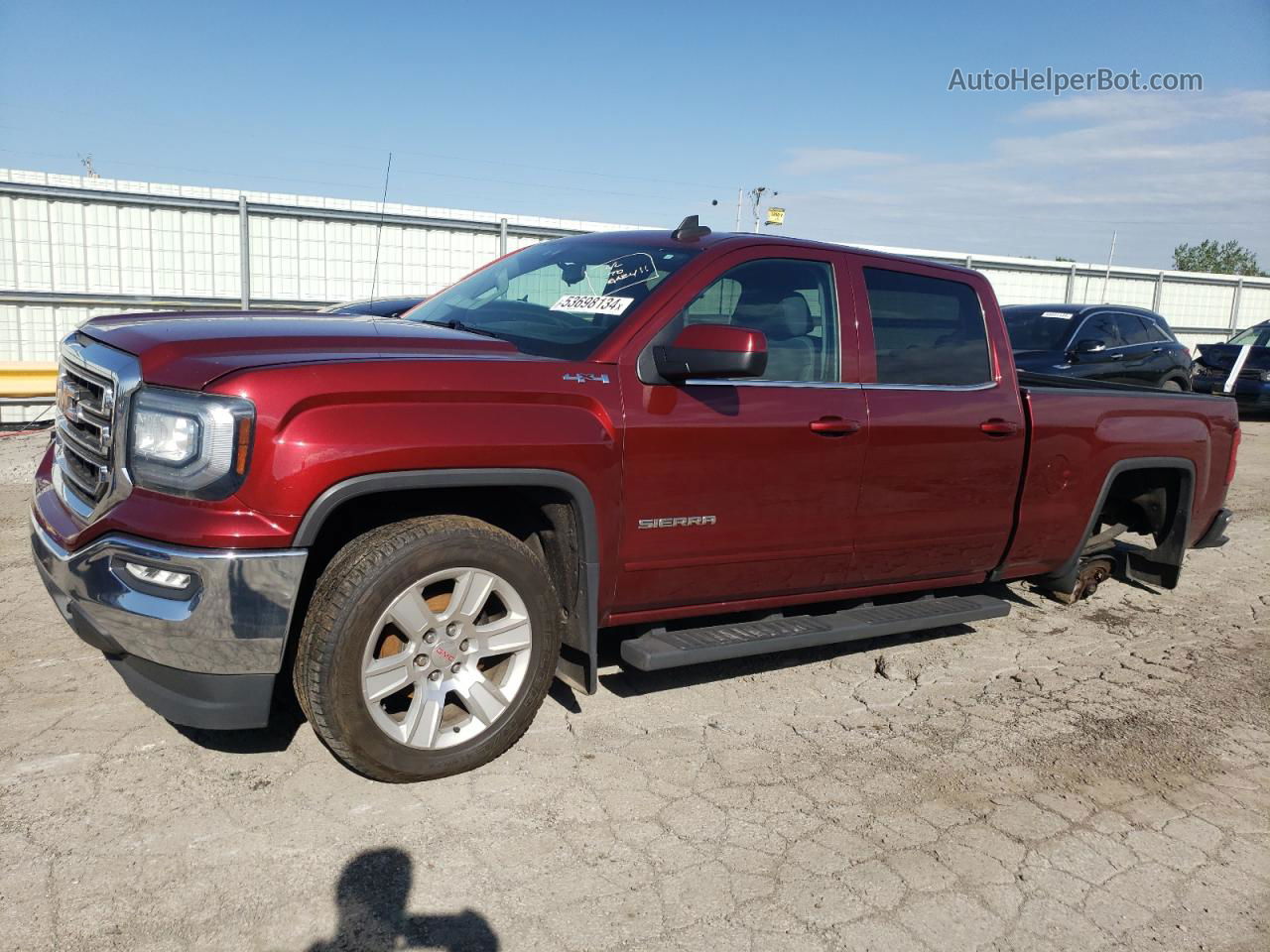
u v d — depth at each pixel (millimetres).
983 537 4641
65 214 12250
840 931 2648
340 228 13969
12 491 7379
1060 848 3148
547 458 3213
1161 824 3348
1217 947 2719
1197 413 5613
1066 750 3875
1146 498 5832
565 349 3578
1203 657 5066
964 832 3201
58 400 3617
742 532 3791
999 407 4555
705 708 4020
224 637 2795
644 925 2613
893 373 4250
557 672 3721
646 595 3684
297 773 3250
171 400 2816
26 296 12016
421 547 3004
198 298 13172
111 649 2953
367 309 8023
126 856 2748
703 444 3602
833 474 3984
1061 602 5820
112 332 3299
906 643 5020
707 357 3359
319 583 2988
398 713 3277
